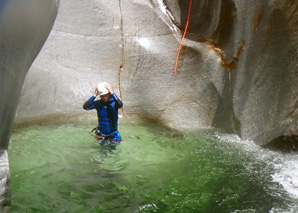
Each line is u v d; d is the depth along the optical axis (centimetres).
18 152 489
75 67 715
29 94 652
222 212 350
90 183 404
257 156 493
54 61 709
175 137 594
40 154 486
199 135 606
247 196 383
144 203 362
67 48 724
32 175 417
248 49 575
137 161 479
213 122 648
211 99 659
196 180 423
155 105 703
